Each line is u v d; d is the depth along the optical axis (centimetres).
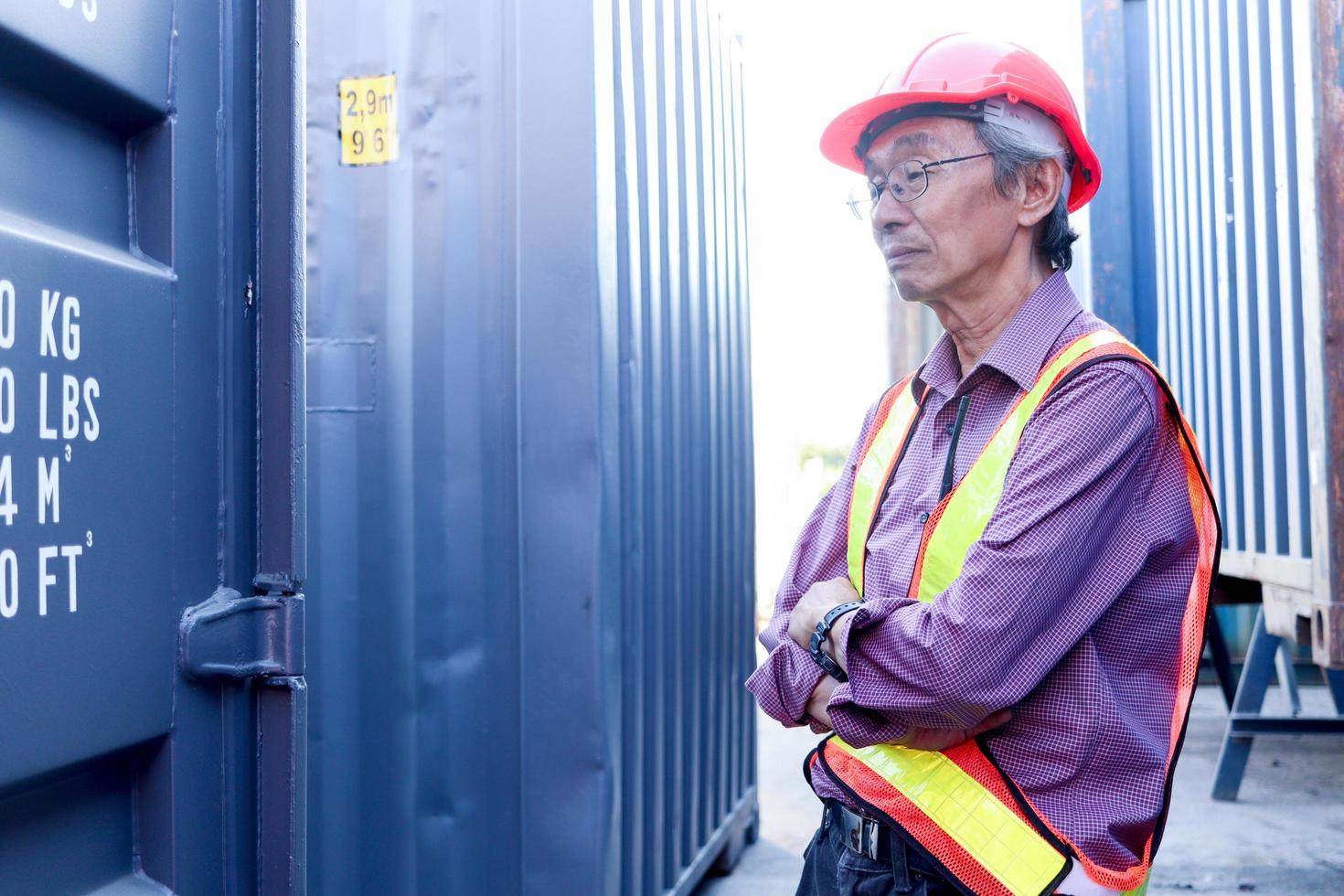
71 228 105
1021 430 150
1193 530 153
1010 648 137
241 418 122
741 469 445
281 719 121
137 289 108
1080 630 141
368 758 274
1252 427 438
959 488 153
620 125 289
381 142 277
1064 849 139
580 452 261
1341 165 328
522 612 262
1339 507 329
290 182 123
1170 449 155
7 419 91
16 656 92
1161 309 571
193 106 117
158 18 112
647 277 311
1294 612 390
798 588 187
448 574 272
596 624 259
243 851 119
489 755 269
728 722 411
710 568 386
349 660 276
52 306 97
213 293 119
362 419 277
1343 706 492
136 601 106
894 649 142
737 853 429
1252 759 569
